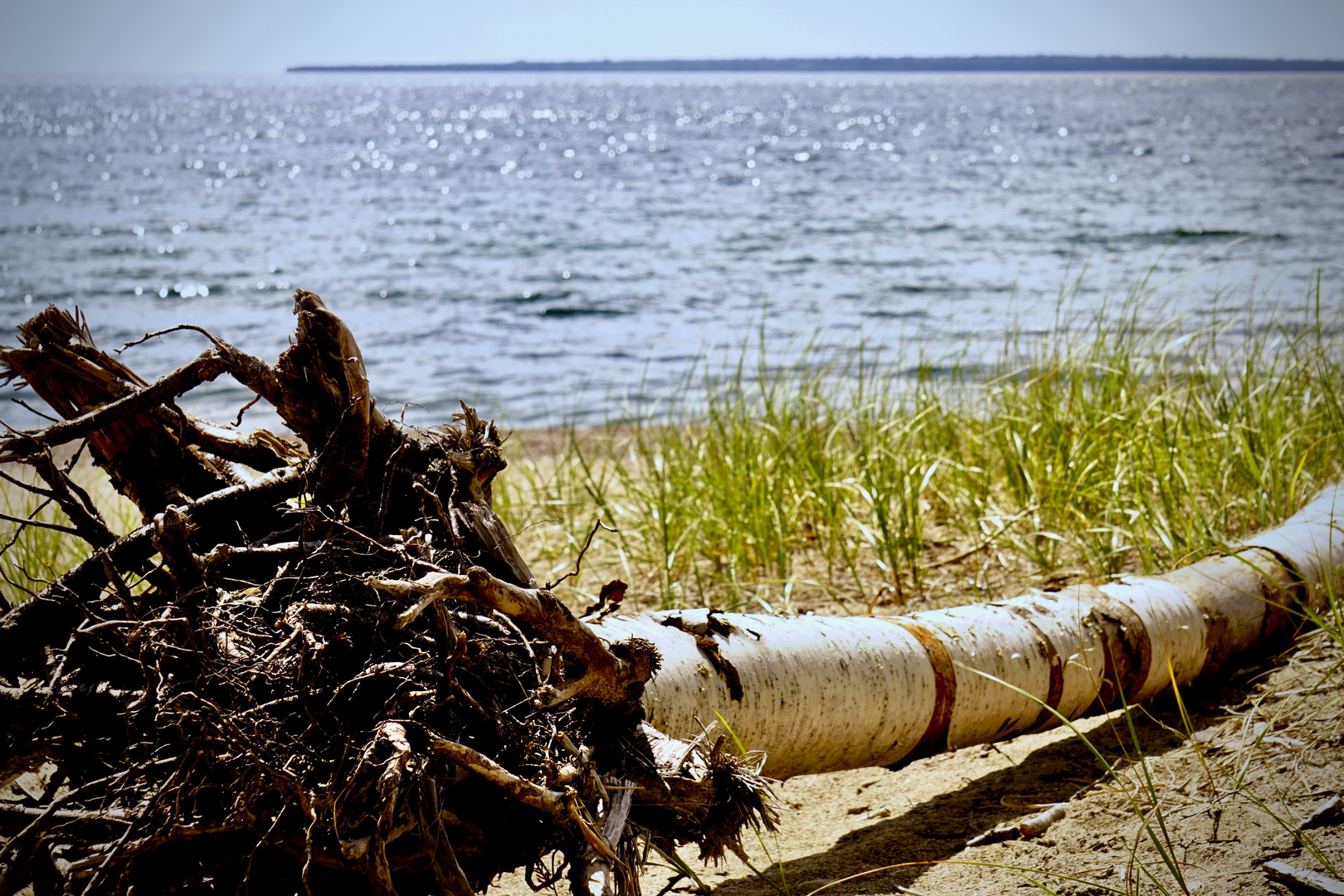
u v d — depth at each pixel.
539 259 22.14
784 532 5.22
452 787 1.86
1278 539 3.78
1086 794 2.82
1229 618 3.37
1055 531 4.98
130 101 178.75
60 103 163.38
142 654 1.74
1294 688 3.20
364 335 14.38
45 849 1.81
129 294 17.41
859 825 2.96
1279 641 3.56
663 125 98.69
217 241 24.58
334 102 184.38
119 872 1.78
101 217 29.20
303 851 1.77
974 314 14.00
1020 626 3.08
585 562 5.36
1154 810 2.61
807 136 77.50
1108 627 3.15
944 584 4.81
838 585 4.94
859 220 28.48
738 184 41.12
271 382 2.10
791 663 2.66
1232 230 24.00
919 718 2.85
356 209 32.59
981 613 3.14
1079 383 6.00
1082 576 4.54
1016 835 2.66
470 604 2.03
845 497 5.61
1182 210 29.08
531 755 1.85
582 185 41.62
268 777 1.65
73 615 2.00
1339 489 4.26
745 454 5.90
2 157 54.31
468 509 2.13
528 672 1.99
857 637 2.84
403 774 1.65
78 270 19.83
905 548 4.93
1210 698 3.39
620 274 19.92
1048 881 2.38
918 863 2.61
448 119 121.50
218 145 69.88
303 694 1.69
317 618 1.78
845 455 6.18
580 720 2.05
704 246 23.91
